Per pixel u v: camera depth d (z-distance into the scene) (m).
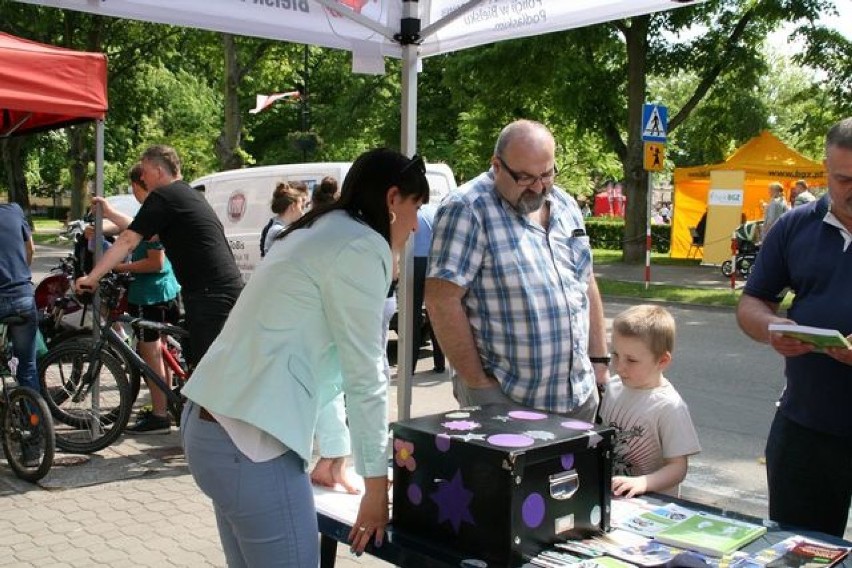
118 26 26.12
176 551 4.06
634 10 3.26
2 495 4.83
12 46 4.96
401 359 3.62
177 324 6.52
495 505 1.94
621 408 2.90
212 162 34.22
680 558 1.93
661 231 27.86
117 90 28.45
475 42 3.75
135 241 4.83
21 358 5.17
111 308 5.62
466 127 25.61
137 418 6.37
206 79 35.00
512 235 2.91
